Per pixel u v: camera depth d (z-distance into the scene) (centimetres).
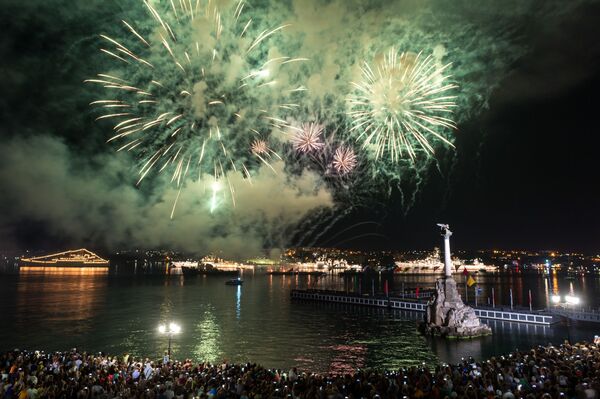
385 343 7456
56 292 19475
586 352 3438
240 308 13475
